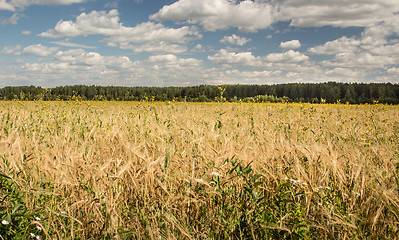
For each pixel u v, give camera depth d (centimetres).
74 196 235
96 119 677
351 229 200
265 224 207
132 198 256
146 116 755
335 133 589
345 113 1287
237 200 252
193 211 246
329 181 279
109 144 348
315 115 1037
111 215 210
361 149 398
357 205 232
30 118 678
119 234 200
